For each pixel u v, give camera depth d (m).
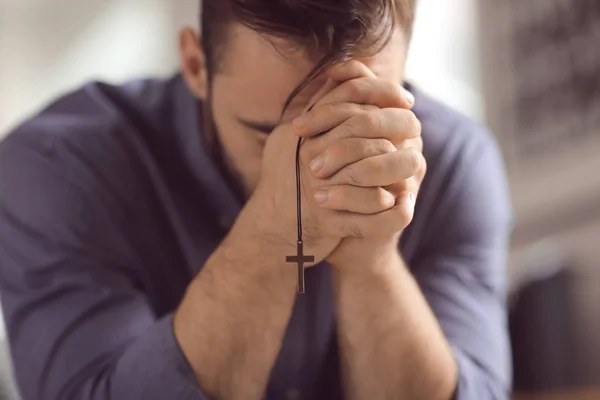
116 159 1.04
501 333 1.05
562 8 1.98
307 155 0.82
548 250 2.03
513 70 2.17
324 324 1.02
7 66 2.69
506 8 2.19
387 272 0.90
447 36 2.34
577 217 1.96
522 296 1.85
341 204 0.80
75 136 1.05
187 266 1.05
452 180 1.11
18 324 0.97
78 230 0.99
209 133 0.99
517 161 2.18
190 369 0.86
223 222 1.04
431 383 0.92
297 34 0.82
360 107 0.81
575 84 1.95
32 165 1.03
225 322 0.86
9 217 1.01
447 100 2.32
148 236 1.04
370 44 0.83
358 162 0.79
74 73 2.74
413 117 0.82
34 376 0.94
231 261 0.87
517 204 2.17
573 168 1.96
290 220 0.84
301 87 0.83
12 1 2.69
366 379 0.92
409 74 2.34
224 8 0.87
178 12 2.76
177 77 1.11
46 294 0.96
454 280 1.06
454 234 1.09
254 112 0.86
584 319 1.90
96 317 0.94
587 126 1.91
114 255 1.00
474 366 0.98
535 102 2.10
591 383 1.84
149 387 0.85
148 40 2.76
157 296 1.04
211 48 0.90
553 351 1.80
